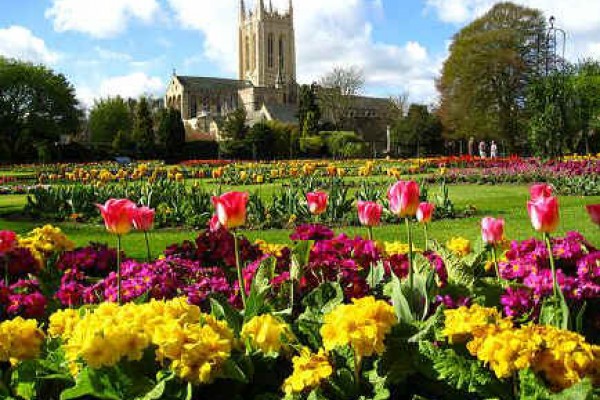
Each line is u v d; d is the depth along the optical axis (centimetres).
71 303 477
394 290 318
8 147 6169
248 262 580
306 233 557
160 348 252
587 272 394
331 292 357
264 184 2720
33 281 539
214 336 258
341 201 1402
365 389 273
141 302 395
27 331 302
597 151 5350
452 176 2644
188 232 1303
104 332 249
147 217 459
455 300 402
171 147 7144
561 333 258
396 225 1316
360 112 11800
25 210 1634
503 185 2408
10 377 301
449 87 5875
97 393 253
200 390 269
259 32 14312
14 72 7312
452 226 1275
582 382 231
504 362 245
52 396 287
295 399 263
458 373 261
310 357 268
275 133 7175
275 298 394
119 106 9244
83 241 1186
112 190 1719
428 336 290
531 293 368
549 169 2542
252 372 274
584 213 1382
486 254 523
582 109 4159
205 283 444
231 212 351
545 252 439
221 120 11056
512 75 5566
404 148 7156
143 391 252
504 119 5622
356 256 464
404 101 9588
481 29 5778
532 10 5631
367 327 255
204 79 13950
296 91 13838
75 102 7944
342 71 8844
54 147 6338
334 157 6788
